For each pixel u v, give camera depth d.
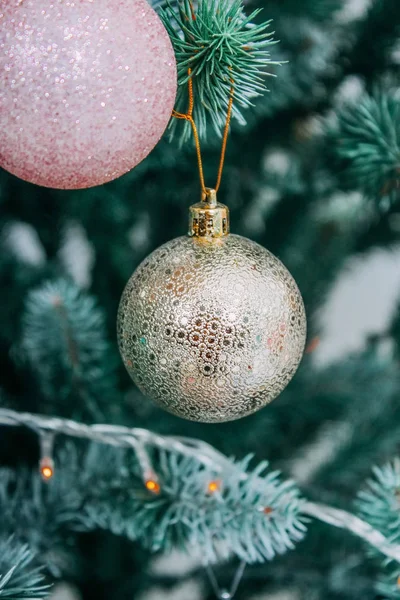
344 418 0.51
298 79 0.45
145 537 0.39
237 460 0.49
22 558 0.36
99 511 0.40
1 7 0.28
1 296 0.49
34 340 0.45
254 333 0.31
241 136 0.48
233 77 0.33
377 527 0.38
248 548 0.37
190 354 0.31
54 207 0.50
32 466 0.48
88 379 0.46
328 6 0.44
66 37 0.27
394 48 0.45
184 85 0.34
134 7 0.28
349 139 0.41
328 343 0.79
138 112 0.29
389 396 0.51
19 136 0.28
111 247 0.51
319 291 0.52
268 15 0.43
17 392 0.49
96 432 0.38
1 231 0.52
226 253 0.31
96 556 0.51
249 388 0.31
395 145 0.40
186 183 0.48
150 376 0.32
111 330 0.51
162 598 0.66
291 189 0.49
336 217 0.52
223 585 0.51
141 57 0.28
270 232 0.51
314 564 0.49
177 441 0.40
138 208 0.51
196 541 0.37
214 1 0.33
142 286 0.31
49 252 0.53
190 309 0.30
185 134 0.35
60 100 0.28
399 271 0.80
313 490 0.49
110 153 0.29
